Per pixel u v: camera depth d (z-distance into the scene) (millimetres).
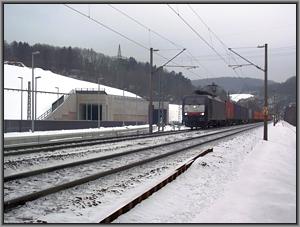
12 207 9242
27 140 30703
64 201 10016
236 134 42812
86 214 8930
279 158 24422
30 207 9352
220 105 61281
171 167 16672
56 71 158375
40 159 17859
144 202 10133
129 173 14969
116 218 8469
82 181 12281
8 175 12750
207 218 9328
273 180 15328
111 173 14336
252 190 13031
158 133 41906
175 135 39531
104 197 10703
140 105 89625
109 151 22781
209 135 39219
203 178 14531
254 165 19125
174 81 107688
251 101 129750
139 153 21766
